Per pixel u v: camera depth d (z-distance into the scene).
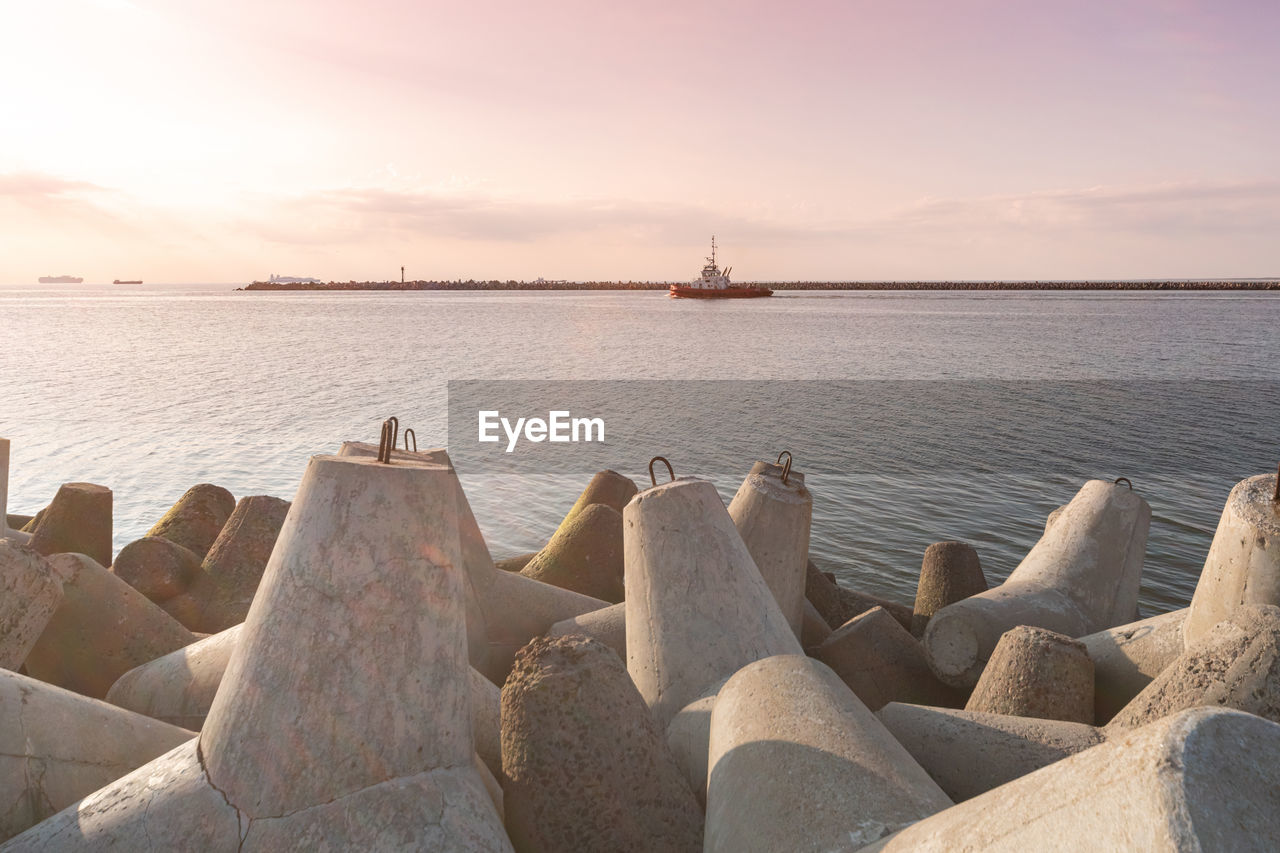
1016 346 70.50
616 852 3.10
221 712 3.00
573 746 3.18
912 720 4.26
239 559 7.01
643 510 4.70
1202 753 1.71
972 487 20.94
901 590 13.72
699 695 4.25
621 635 5.74
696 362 57.94
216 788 2.84
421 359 56.84
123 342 69.50
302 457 22.28
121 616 5.25
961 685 6.25
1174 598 13.12
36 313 131.62
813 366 55.25
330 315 133.00
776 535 6.28
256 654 3.00
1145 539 7.43
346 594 2.97
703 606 4.44
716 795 3.04
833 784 2.74
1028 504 19.14
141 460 21.53
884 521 17.53
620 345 73.19
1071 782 1.91
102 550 7.83
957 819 2.14
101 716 3.62
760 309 162.75
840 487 20.86
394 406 33.88
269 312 142.88
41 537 7.61
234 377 43.81
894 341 77.38
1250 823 1.63
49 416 29.31
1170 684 3.98
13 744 3.28
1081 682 4.69
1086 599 6.90
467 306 190.88
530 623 6.19
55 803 3.30
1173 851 1.59
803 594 6.50
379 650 2.95
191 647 4.78
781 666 3.48
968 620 6.22
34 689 3.48
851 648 6.29
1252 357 58.34
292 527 3.13
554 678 3.27
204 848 2.74
